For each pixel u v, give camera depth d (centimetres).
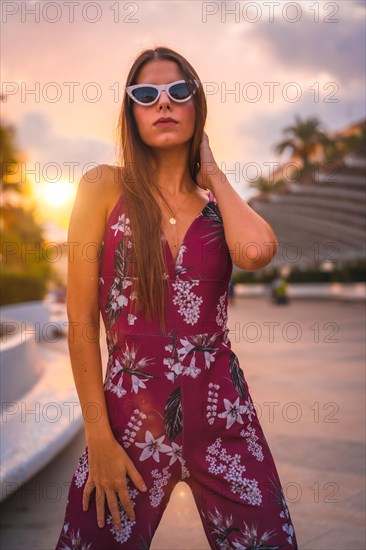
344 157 2222
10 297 1596
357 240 3306
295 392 677
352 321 1672
